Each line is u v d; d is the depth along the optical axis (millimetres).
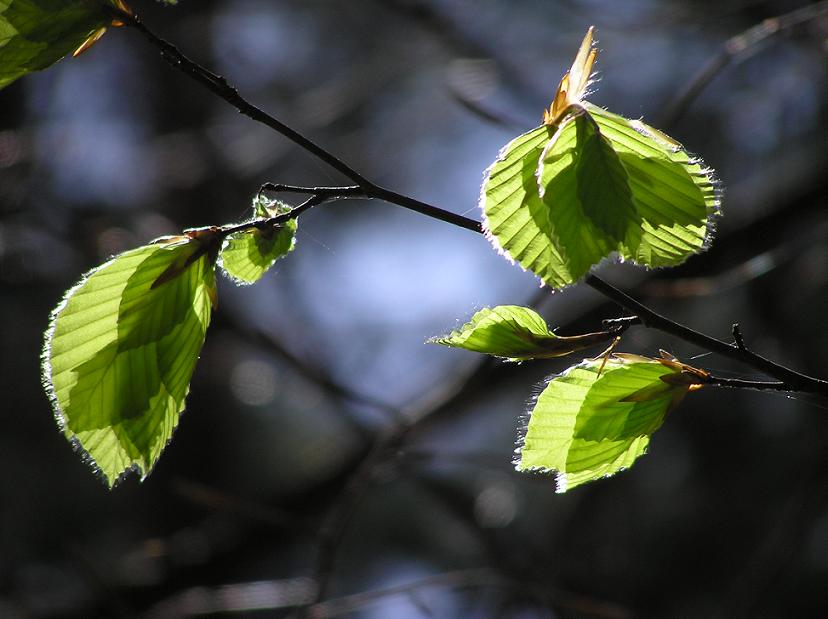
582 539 8961
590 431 2514
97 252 9047
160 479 11250
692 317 9172
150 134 11664
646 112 10164
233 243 2482
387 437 6395
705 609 9062
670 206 2199
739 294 9156
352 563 10508
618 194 2137
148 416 2363
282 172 11633
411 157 11906
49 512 10438
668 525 9523
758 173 9938
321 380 7016
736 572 9133
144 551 8734
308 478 8852
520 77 9875
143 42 11492
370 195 2354
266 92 11969
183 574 8539
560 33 10297
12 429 10469
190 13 11547
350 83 10555
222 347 9594
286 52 12273
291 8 11828
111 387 2334
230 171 10789
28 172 9375
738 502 9398
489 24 10414
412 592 5746
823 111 9398
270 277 11039
